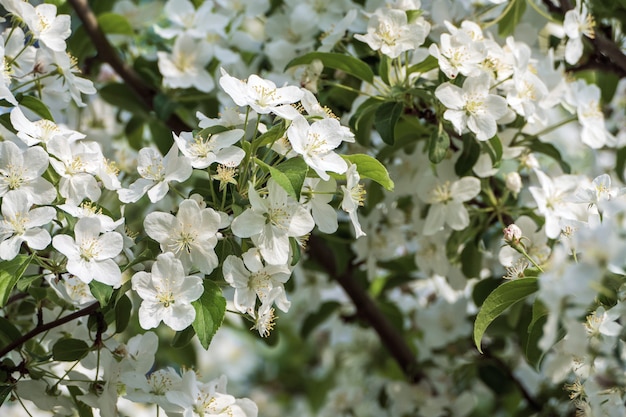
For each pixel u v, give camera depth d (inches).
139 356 42.1
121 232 41.6
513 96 44.3
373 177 41.0
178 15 50.4
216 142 40.1
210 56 50.1
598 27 48.6
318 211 40.7
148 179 40.4
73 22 51.1
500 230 48.3
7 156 40.2
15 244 39.6
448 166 46.3
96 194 40.8
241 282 40.2
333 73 47.4
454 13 47.4
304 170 39.6
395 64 45.1
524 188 48.2
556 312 36.9
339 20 48.7
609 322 39.6
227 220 40.0
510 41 44.8
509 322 47.6
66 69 43.8
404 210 49.6
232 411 41.3
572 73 49.8
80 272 39.6
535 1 49.0
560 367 43.0
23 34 43.4
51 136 41.0
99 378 43.8
